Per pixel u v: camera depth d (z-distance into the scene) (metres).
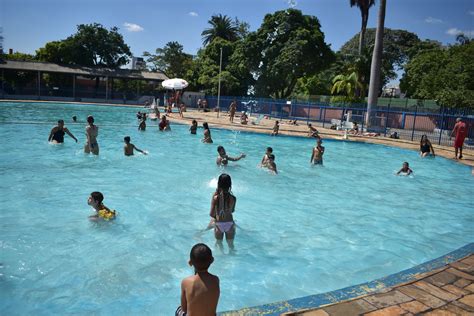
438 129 25.58
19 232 6.16
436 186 11.38
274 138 21.80
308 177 11.59
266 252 5.86
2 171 10.12
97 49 53.84
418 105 31.12
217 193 5.93
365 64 38.50
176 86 36.94
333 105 32.53
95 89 52.91
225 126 24.97
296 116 37.19
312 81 45.81
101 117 29.72
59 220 6.75
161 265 5.23
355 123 25.58
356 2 41.72
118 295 4.45
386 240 6.64
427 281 4.42
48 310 4.10
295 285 4.86
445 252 6.21
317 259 5.70
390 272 5.37
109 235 6.20
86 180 9.62
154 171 11.08
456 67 27.67
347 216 7.94
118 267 5.12
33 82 50.78
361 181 11.52
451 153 18.08
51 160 11.73
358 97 38.09
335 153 17.50
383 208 8.70
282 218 7.56
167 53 63.19
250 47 46.00
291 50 42.50
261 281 4.93
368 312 3.68
